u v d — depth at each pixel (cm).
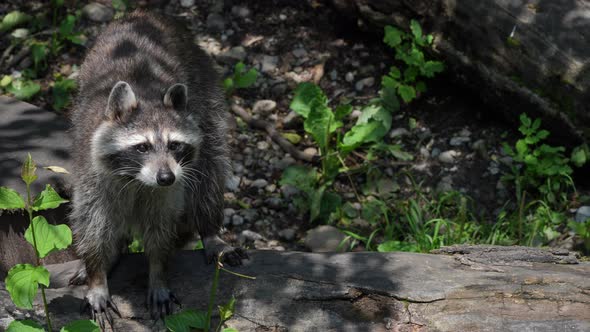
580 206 1080
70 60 1298
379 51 1298
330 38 1328
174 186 786
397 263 782
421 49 1203
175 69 901
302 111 1155
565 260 796
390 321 721
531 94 1091
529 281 746
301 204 1122
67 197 894
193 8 1375
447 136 1180
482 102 1201
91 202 780
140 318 739
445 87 1238
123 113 788
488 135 1171
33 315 720
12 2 1370
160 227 779
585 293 729
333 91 1257
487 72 1125
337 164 1152
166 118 794
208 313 699
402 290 737
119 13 1362
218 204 912
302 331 719
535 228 1045
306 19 1356
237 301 739
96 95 838
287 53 1311
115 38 930
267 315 729
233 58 1301
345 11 1291
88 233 776
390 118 1174
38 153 945
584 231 1016
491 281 748
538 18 1091
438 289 737
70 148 921
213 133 927
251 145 1206
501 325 708
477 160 1144
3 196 627
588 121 1055
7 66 1286
